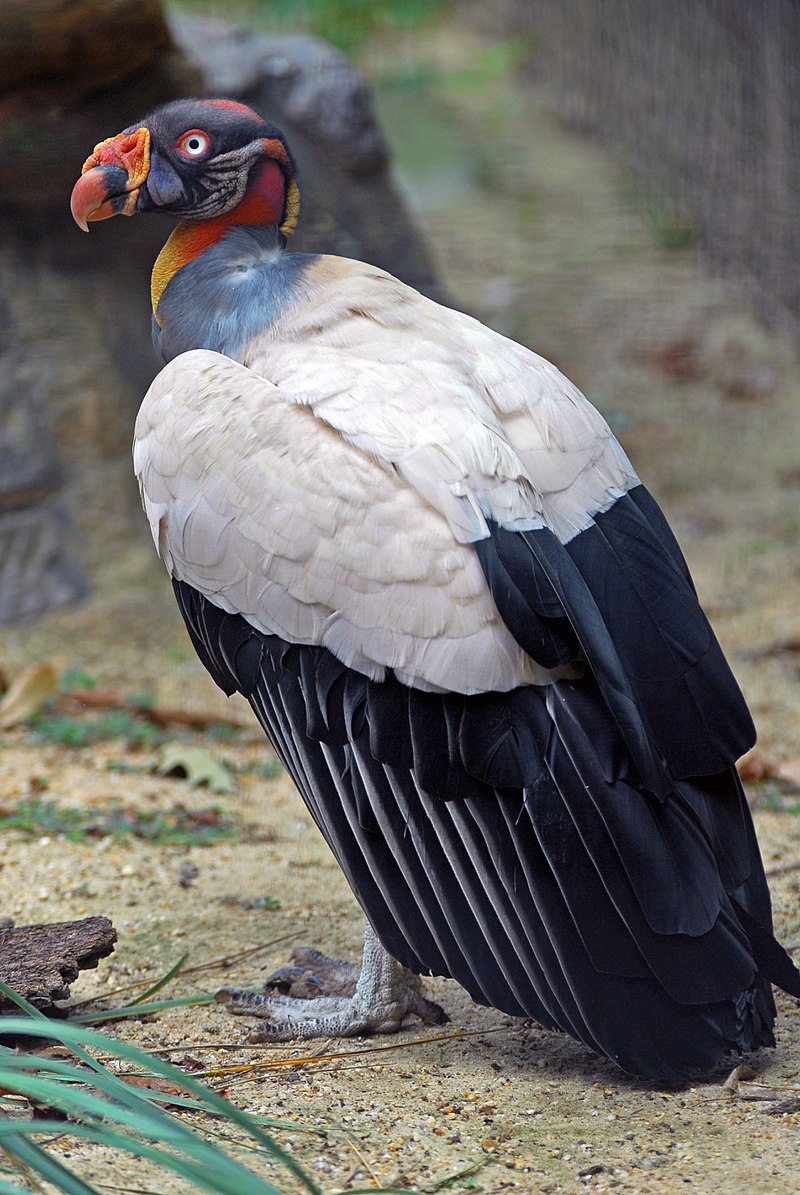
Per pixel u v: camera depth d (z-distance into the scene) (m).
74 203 6.70
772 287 18.83
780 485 15.40
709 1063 5.34
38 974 6.03
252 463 5.82
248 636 5.92
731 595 13.07
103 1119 5.28
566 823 5.38
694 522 14.66
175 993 6.69
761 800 9.30
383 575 5.55
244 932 7.36
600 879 5.34
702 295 19.69
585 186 23.33
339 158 15.37
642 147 22.69
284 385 6.01
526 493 5.68
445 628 5.48
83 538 13.23
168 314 6.65
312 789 5.82
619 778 5.41
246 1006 6.46
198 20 15.51
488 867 5.46
